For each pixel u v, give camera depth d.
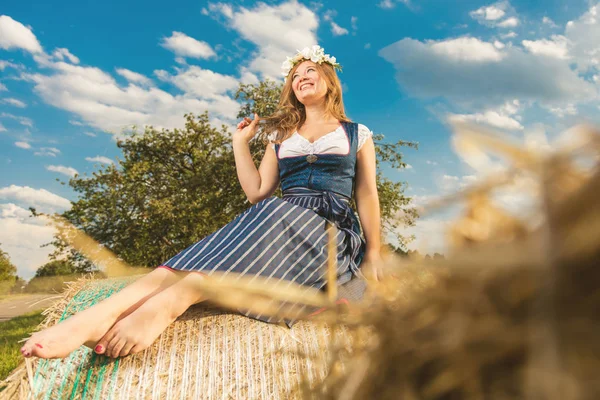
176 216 12.30
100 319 1.51
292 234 1.83
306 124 2.54
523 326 0.31
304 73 2.56
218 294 0.50
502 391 0.32
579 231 0.28
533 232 0.32
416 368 0.38
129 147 14.05
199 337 1.55
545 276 0.29
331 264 0.67
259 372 1.39
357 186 2.36
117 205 12.86
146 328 1.49
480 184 0.35
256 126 2.55
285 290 0.51
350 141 2.32
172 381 1.39
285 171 2.32
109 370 1.44
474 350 0.33
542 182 0.30
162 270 1.70
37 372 1.44
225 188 12.65
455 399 0.35
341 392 0.43
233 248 1.74
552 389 0.26
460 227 0.37
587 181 0.28
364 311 0.47
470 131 0.34
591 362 0.27
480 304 0.33
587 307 0.28
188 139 14.22
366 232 2.26
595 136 0.29
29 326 6.90
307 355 0.62
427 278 0.40
